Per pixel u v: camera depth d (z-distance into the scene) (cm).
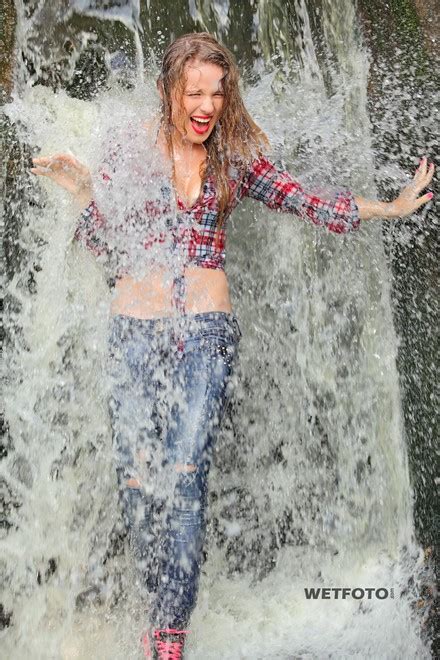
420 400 314
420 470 315
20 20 328
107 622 305
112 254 262
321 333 342
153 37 363
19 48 328
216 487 352
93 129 331
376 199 319
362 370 334
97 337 317
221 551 349
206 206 254
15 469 316
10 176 317
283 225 343
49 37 338
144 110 334
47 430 320
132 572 316
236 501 353
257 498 353
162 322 252
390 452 327
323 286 340
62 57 344
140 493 259
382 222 324
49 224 321
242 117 261
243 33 357
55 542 318
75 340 319
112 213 259
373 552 334
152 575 258
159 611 245
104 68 355
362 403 334
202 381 248
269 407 351
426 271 309
